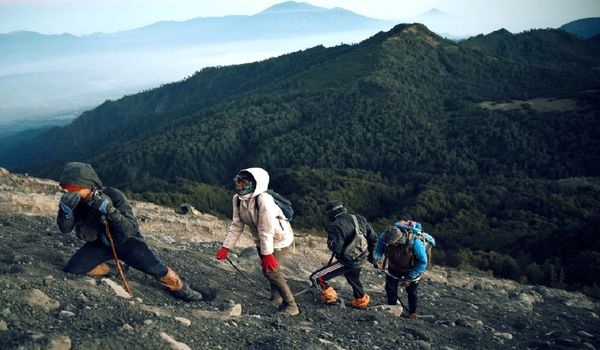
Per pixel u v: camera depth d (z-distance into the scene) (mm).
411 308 6758
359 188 96438
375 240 6191
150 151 162500
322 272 6152
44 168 186875
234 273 7000
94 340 3094
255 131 170750
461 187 96250
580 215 72562
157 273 4676
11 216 7543
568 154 131750
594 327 9305
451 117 169750
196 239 10867
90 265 4492
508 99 195250
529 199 80812
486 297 10930
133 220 4383
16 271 4113
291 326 4848
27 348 2781
